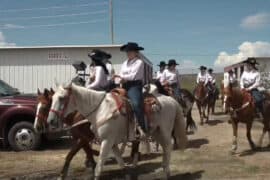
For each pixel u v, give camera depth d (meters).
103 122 7.55
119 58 20.31
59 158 11.09
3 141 12.10
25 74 21.28
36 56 21.20
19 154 11.59
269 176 8.95
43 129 8.50
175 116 8.77
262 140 12.88
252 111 11.41
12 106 11.82
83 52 20.97
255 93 11.96
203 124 18.17
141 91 8.11
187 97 14.05
